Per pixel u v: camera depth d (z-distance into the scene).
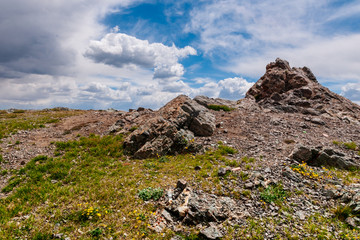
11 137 23.25
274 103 43.62
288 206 11.06
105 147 21.47
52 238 8.87
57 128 28.25
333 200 11.66
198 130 23.23
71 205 11.25
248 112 33.44
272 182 12.91
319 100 44.69
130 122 29.31
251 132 24.02
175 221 10.05
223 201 11.12
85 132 26.70
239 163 16.05
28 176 15.44
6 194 13.05
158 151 19.23
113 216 10.29
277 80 52.06
